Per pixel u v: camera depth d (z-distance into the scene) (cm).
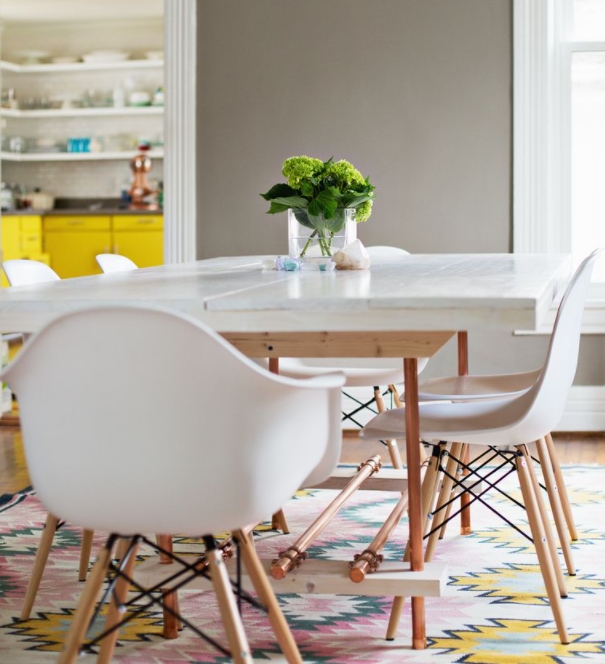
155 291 198
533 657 215
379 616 244
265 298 175
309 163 278
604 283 483
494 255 356
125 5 828
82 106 878
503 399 267
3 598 260
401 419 235
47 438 155
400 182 479
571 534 303
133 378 148
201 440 150
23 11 846
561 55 477
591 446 446
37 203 882
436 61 472
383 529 236
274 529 319
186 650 223
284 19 481
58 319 145
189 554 289
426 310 168
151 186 873
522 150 467
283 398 156
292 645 174
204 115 491
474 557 289
